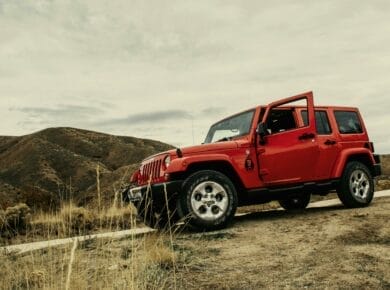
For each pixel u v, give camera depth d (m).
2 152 120.38
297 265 4.09
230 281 3.77
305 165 7.00
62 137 115.50
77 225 6.55
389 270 3.79
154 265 4.27
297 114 7.16
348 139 7.61
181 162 6.05
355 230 5.23
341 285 3.53
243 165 6.50
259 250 4.71
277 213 7.93
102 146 111.38
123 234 6.38
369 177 7.60
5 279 3.99
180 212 6.06
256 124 6.73
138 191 6.36
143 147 109.75
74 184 72.88
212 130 7.73
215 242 5.23
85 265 4.21
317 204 9.80
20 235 7.39
